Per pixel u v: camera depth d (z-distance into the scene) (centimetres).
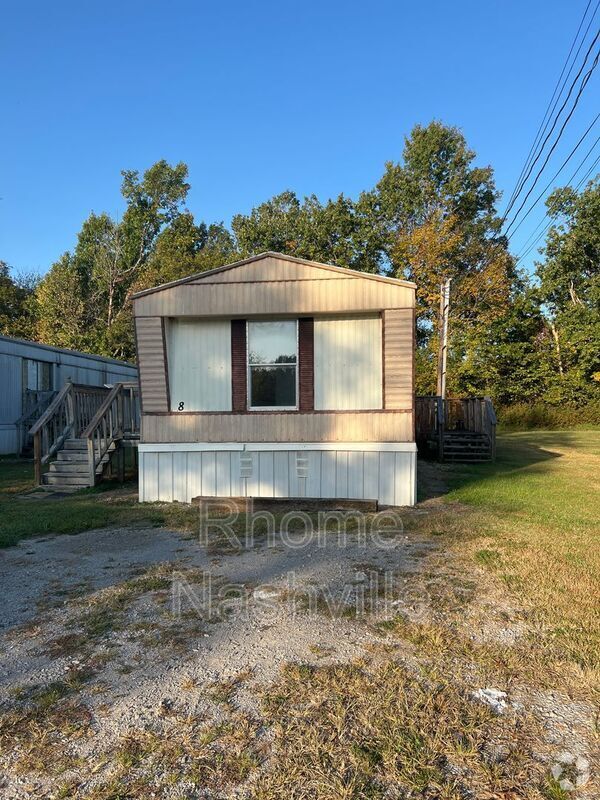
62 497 909
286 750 247
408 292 815
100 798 219
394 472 834
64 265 3306
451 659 331
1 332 3341
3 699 290
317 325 863
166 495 881
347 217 2888
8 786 227
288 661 328
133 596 438
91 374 1908
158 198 3759
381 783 228
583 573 489
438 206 3042
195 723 268
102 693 295
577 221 2798
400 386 830
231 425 871
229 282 850
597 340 2616
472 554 552
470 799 219
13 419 1481
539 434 2250
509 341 2808
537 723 268
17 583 471
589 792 223
